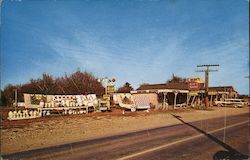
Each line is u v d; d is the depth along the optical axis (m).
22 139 11.06
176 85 44.94
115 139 11.09
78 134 12.69
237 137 11.64
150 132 13.38
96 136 12.04
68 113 25.11
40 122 18.02
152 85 45.59
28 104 22.69
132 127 15.66
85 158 7.73
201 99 48.69
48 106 23.78
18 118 19.88
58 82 41.06
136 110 32.25
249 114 28.16
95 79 42.91
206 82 38.78
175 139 11.06
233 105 46.59
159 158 7.71
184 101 45.03
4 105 35.28
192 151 8.66
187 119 21.62
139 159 7.61
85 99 27.17
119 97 32.69
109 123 17.75
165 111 31.33
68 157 7.87
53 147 9.35
